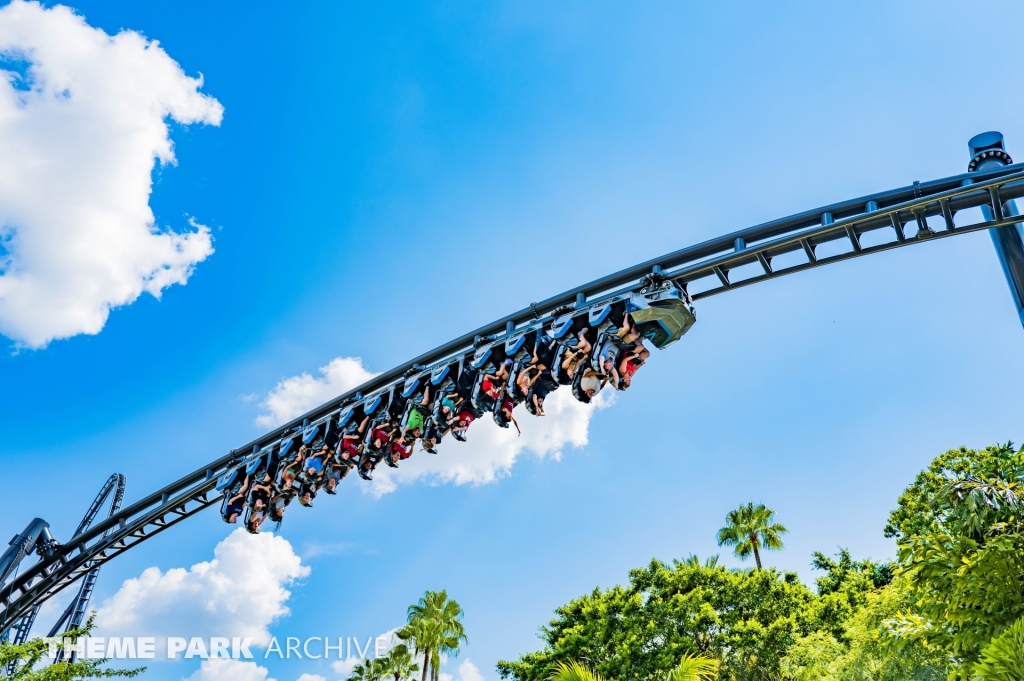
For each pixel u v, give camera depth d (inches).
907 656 1176.8
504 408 662.5
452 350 747.4
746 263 663.8
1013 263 642.2
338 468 796.6
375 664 2372.0
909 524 1445.6
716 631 2114.9
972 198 602.9
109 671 1237.7
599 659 2170.3
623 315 596.1
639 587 2361.0
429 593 2522.1
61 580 1221.7
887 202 629.9
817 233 635.5
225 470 919.0
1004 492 767.7
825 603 2135.8
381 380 786.2
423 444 714.2
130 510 1147.9
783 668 1815.9
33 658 1236.5
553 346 636.1
